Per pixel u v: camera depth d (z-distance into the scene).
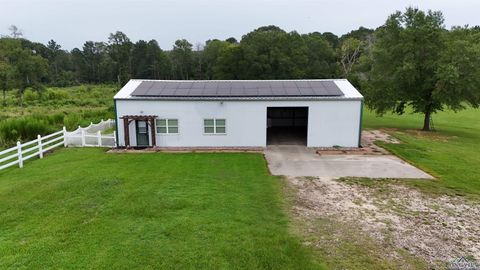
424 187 11.71
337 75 65.50
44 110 36.44
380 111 26.88
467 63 23.03
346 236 7.91
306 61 60.38
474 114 39.06
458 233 8.23
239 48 61.88
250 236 7.71
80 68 103.69
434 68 24.33
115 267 6.41
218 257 6.81
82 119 26.22
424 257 7.07
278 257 6.85
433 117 36.72
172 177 12.29
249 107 17.62
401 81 25.45
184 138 17.94
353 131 17.77
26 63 50.12
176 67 91.50
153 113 17.64
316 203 10.00
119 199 9.93
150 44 97.69
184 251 7.02
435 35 24.75
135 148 17.38
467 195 10.99
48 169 13.23
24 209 9.11
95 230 7.89
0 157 15.75
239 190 10.92
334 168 13.94
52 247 7.08
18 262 6.51
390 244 7.59
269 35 63.75
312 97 17.41
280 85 19.58
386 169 13.87
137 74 94.62
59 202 9.64
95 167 13.59
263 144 18.05
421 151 17.75
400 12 26.64
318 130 17.80
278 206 9.63
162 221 8.44
